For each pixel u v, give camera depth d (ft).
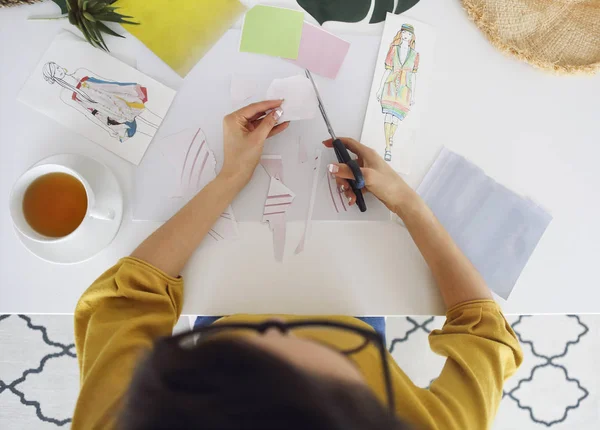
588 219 2.43
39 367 3.83
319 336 2.03
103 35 2.32
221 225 2.26
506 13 2.45
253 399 0.88
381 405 1.05
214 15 2.36
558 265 2.39
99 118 2.29
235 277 2.23
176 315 2.08
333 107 2.39
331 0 2.41
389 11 2.44
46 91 2.28
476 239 2.38
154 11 2.34
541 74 2.49
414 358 4.08
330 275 2.27
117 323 1.85
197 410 0.87
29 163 2.25
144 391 0.95
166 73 2.34
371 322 2.54
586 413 4.21
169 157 2.30
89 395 1.63
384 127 2.40
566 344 4.23
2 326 3.81
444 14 2.46
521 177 2.43
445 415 1.72
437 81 2.44
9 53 2.28
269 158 2.33
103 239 2.15
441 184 2.40
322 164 2.35
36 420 3.83
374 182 2.16
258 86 2.36
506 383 4.19
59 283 2.18
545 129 2.47
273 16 2.38
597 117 2.49
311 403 0.88
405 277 2.29
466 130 2.43
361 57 2.42
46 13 2.30
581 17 2.46
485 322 2.03
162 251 2.05
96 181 2.16
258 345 1.04
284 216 2.29
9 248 2.17
